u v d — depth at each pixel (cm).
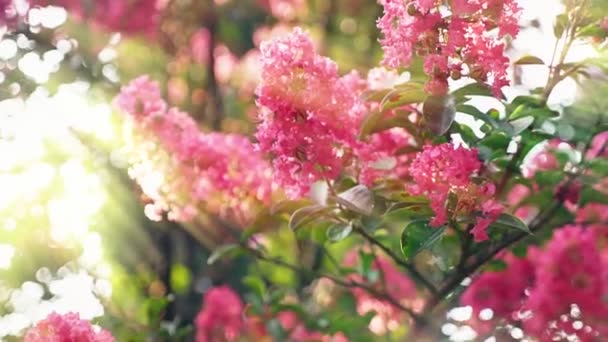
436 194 523
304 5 1109
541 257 698
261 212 674
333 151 555
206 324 845
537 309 683
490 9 516
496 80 520
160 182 720
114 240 914
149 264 922
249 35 1111
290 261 894
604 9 562
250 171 714
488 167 578
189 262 941
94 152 889
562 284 678
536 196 639
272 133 550
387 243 720
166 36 1044
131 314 847
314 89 541
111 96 925
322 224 657
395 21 549
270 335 837
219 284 959
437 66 525
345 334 779
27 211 907
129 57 1017
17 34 896
